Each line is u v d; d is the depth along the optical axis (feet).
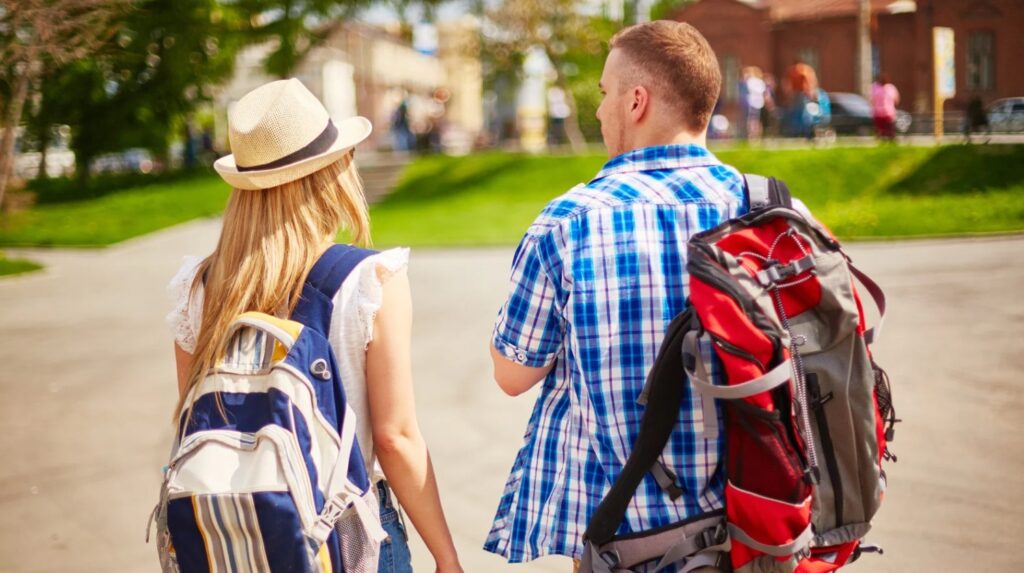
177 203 86.84
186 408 5.99
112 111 102.68
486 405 20.95
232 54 106.63
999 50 96.17
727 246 5.96
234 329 5.91
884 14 104.99
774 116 88.07
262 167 6.16
